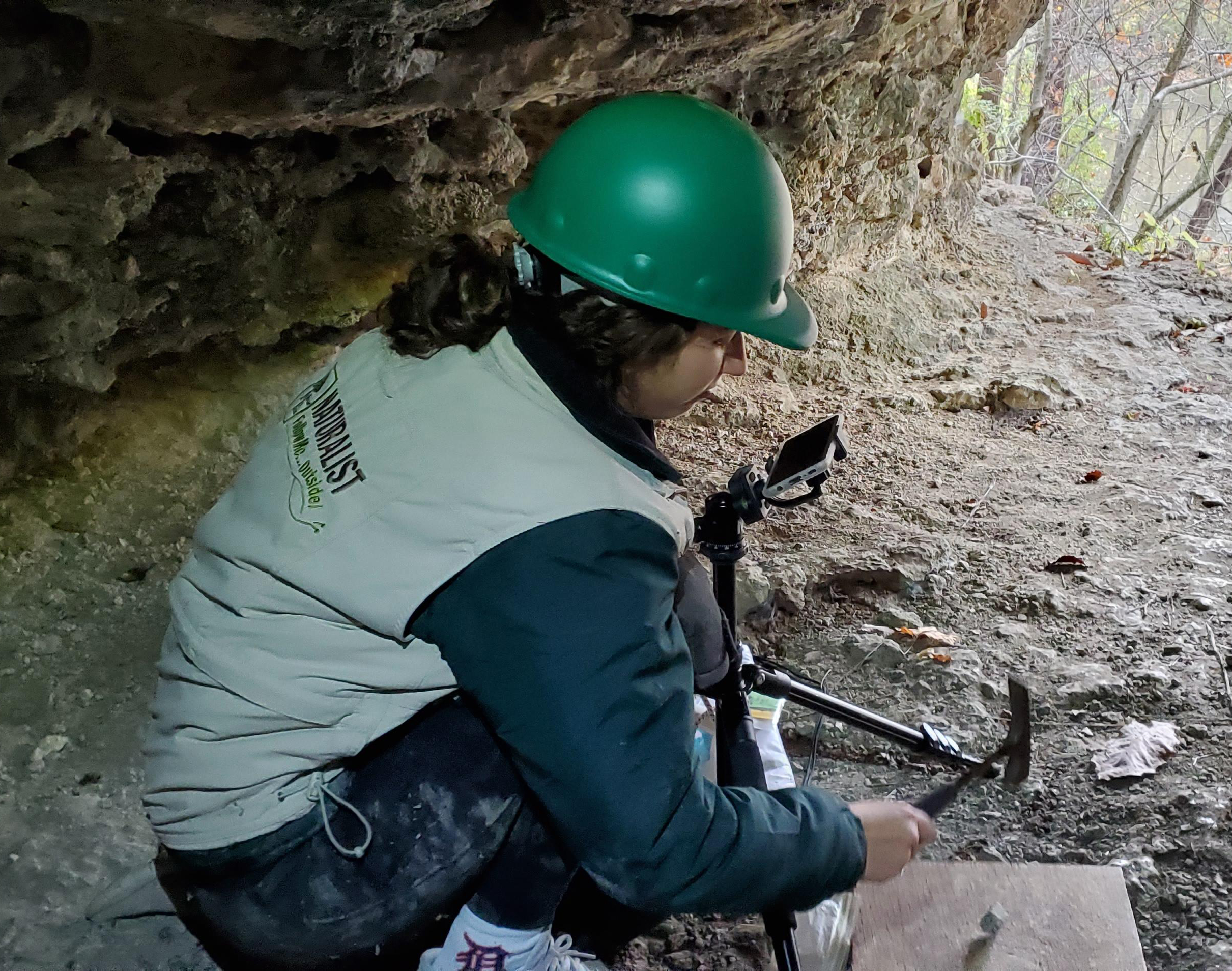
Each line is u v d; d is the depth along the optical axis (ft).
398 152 9.47
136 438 9.46
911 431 12.65
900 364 14.38
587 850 3.74
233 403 10.11
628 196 3.91
